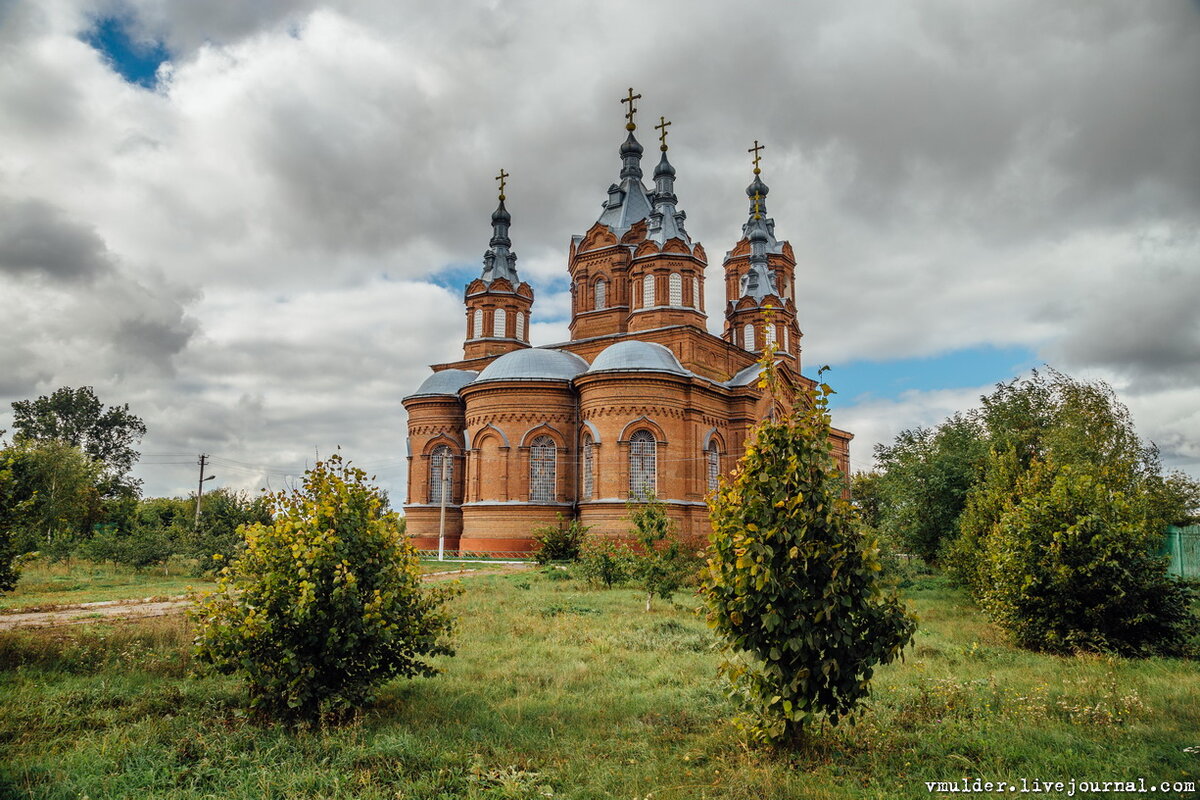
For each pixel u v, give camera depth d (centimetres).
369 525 1084
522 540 4016
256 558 1052
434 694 1183
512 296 5175
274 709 1012
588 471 3994
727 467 4309
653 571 2233
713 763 861
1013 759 856
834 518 908
